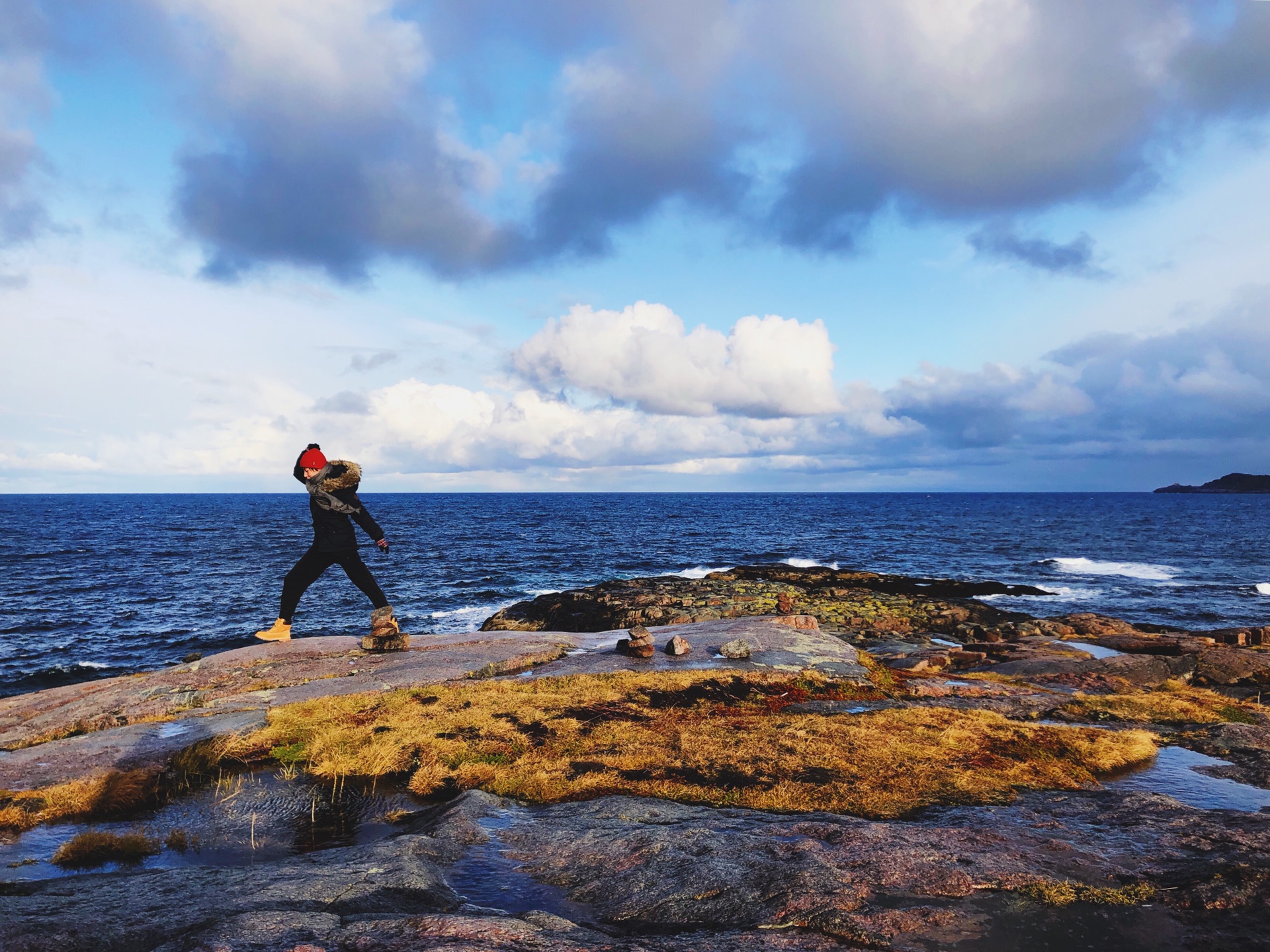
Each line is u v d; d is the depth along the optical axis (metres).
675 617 22.42
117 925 2.95
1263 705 11.28
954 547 64.56
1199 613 30.72
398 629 11.38
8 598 34.62
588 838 4.64
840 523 102.25
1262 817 4.91
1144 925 3.28
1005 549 62.16
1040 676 12.80
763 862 4.01
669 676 9.70
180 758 6.81
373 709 8.30
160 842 5.21
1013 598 34.19
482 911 3.44
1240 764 7.36
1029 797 5.90
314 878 3.63
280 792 6.23
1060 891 3.61
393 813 5.80
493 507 164.62
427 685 9.33
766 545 65.50
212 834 5.38
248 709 8.41
